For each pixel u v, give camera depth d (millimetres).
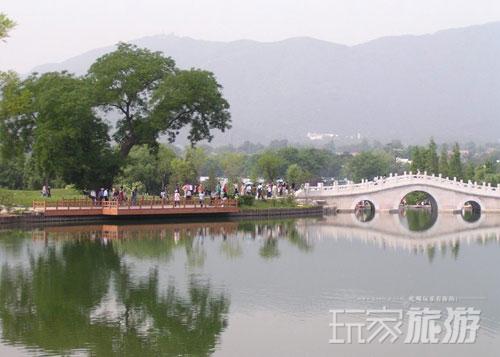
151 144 88438
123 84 83688
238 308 36719
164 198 83375
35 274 44375
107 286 41250
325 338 31953
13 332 31906
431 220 94938
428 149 137375
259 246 59812
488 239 69750
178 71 89188
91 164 77750
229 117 90812
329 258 54125
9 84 66062
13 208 72500
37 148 75250
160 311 35812
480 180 142375
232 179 124500
